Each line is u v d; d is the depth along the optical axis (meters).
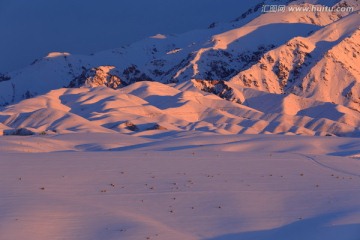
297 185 78.94
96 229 58.72
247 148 128.12
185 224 62.84
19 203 63.75
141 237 57.22
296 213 67.19
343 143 136.62
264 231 60.81
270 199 72.12
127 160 88.06
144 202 69.06
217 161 91.06
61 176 76.69
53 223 59.25
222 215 65.81
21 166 80.69
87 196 69.75
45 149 114.50
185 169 84.44
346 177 85.19
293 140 137.00
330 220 62.00
